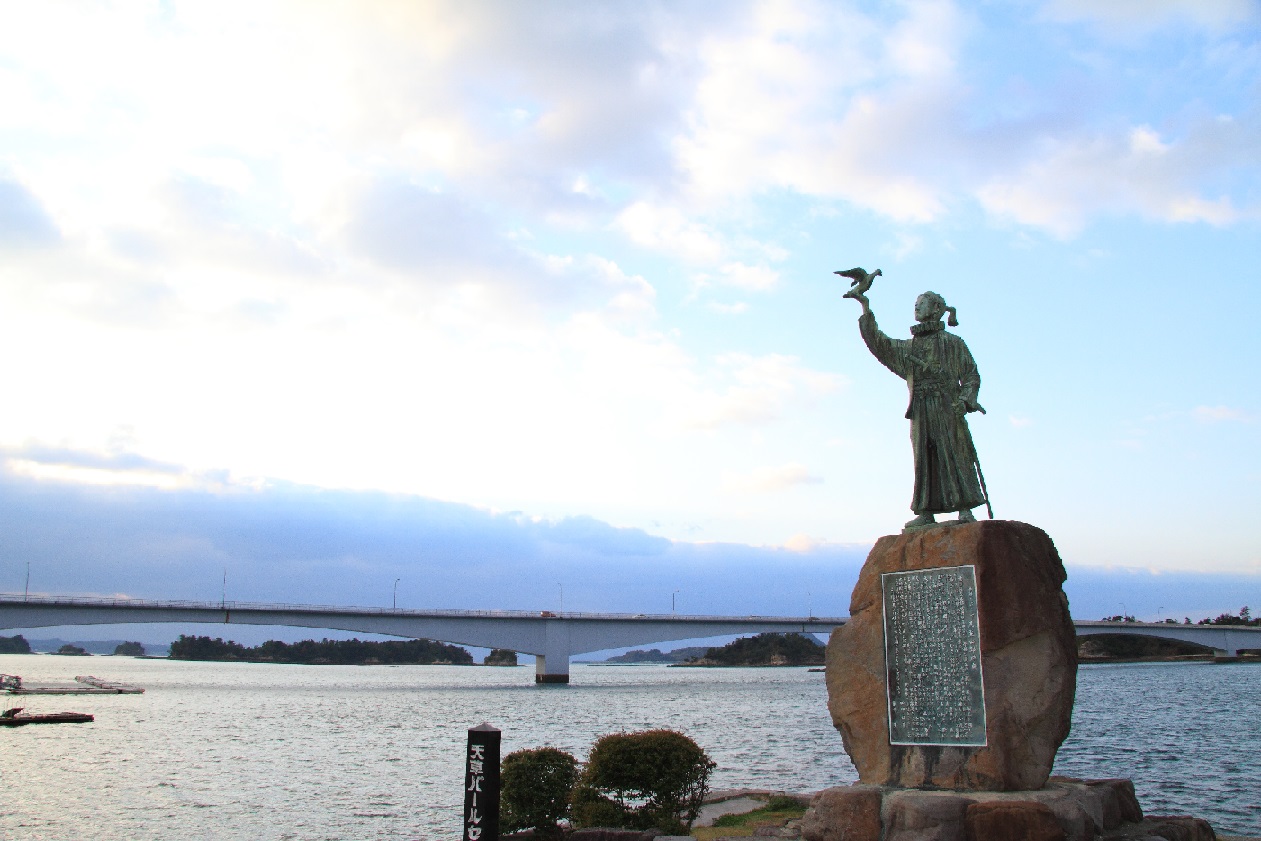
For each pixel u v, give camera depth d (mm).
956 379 23734
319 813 35031
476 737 18844
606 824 24234
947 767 20609
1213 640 172625
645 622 145750
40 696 114000
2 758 52000
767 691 140125
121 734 66500
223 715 85688
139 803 37188
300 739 63406
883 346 24391
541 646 141625
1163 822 22094
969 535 21359
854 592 22938
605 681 189750
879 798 20156
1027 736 20188
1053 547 21953
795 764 49562
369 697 118500
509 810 24750
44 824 32969
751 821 26094
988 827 18625
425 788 41250
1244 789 39906
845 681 22516
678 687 155000
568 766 25375
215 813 35031
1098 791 21062
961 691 20750
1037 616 20625
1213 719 76625
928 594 21578
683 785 24719
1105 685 138625
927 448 23562
